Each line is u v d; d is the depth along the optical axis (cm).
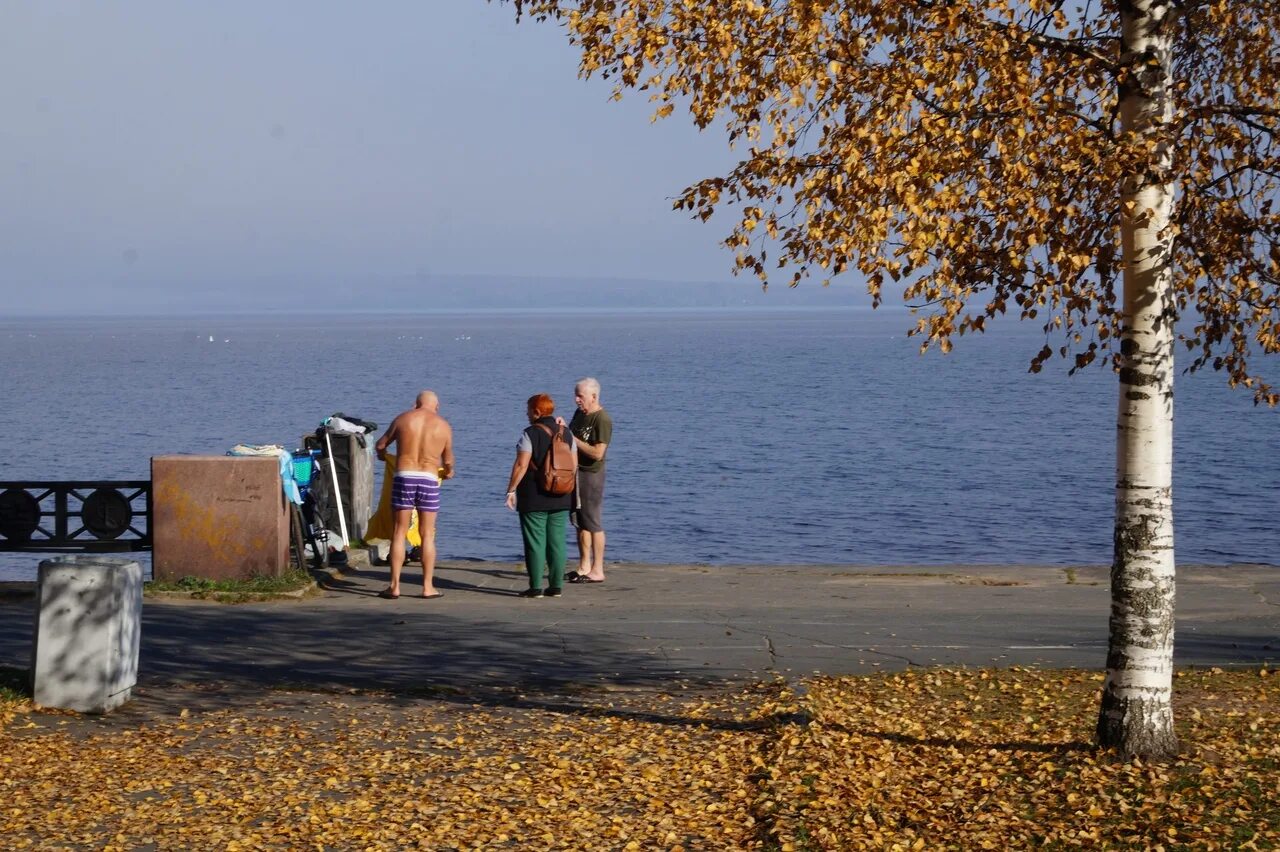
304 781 732
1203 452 4631
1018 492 3688
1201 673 960
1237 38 829
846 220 692
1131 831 616
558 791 709
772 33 712
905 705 880
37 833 652
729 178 720
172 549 1313
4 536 1334
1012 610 1238
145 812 681
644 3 728
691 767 750
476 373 10644
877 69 704
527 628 1166
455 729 841
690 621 1195
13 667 994
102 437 5216
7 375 10500
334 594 1329
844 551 2786
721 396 7781
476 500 3541
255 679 984
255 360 13662
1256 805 639
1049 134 700
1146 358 692
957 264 720
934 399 7456
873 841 617
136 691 942
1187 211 797
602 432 1398
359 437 1587
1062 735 779
